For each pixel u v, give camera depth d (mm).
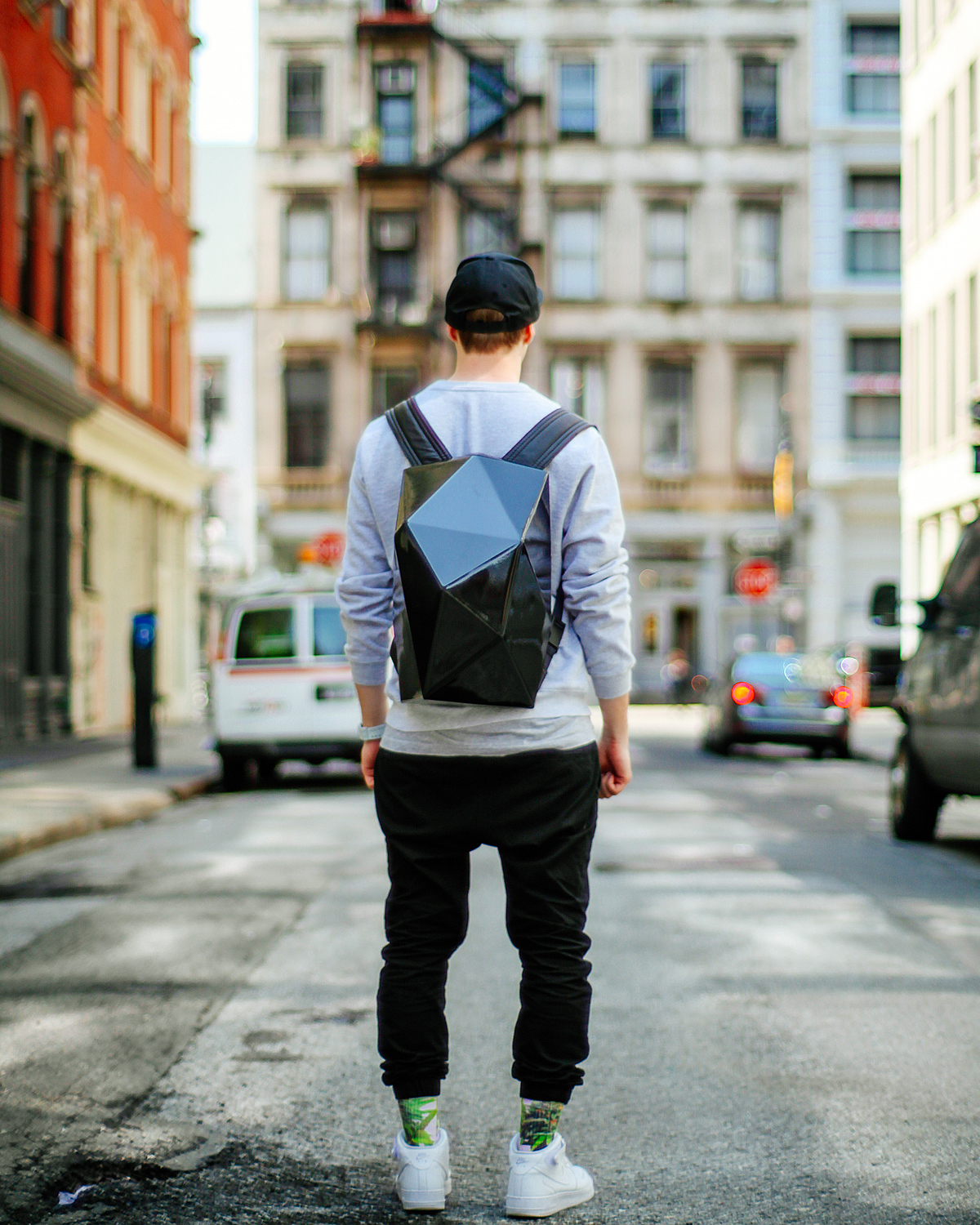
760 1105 3740
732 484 38500
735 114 38812
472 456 2861
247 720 14094
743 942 5910
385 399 38438
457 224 38688
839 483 38062
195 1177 3182
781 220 38750
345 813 11617
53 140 20047
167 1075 3990
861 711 30797
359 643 3061
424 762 2887
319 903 6898
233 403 38688
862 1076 4008
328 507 38375
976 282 25562
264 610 14281
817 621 38031
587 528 2910
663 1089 3889
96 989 5035
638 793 13234
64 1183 3139
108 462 22969
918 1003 4867
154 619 15078
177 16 28031
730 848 9039
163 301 27016
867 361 38719
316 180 38562
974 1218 2943
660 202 38750
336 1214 2953
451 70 38688
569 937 2920
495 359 3039
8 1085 3871
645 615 38469
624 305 38562
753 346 38531
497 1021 4613
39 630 19781
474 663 2752
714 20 38750
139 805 11500
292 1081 3938
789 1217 2947
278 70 38625
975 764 8070
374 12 38594
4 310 17766
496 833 2879
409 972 2951
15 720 18734
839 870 8055
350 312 38469
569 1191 2979
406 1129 2992
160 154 26828
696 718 31156
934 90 27938
